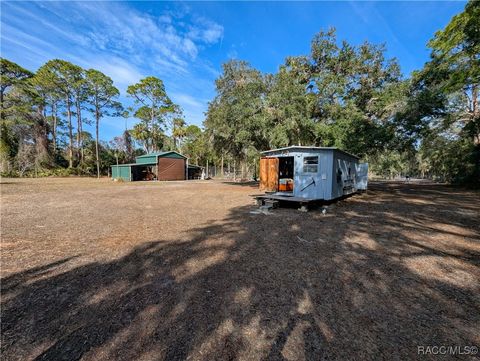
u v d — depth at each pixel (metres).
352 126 14.23
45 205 8.83
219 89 17.80
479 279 3.00
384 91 14.81
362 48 15.52
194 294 2.65
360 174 14.88
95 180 26.19
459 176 18.56
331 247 4.26
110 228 5.56
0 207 8.28
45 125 32.59
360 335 1.97
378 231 5.31
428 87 13.84
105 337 1.95
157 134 42.38
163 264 3.51
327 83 14.59
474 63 10.02
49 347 1.83
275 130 13.24
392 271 3.24
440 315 2.25
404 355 1.75
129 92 39.00
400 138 15.18
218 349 1.82
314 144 16.08
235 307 2.40
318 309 2.36
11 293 2.66
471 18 8.89
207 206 8.89
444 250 4.06
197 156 40.75
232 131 15.21
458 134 19.08
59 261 3.60
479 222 6.12
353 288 2.79
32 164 28.98
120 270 3.29
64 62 30.09
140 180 29.62
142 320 2.18
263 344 1.88
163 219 6.58
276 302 2.49
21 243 4.43
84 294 2.65
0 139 27.25
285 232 5.27
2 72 28.17
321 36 16.00
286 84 13.64
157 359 1.71
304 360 1.70
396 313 2.29
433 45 11.62
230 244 4.44
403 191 15.05
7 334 1.98
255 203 9.55
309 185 9.51
